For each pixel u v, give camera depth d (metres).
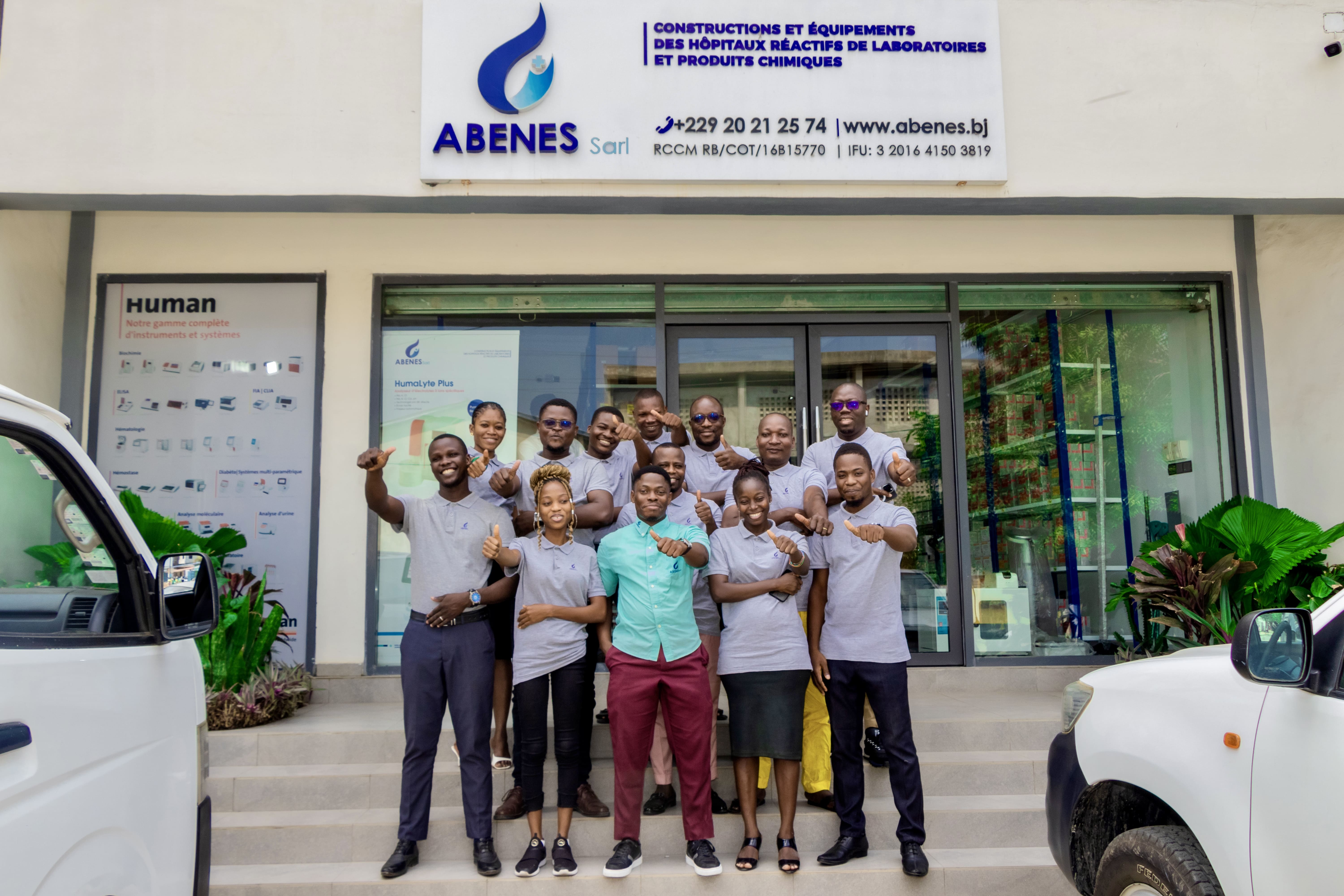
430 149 5.11
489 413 4.52
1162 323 6.64
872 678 3.99
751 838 3.99
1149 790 2.74
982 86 5.29
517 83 5.16
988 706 5.42
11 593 2.51
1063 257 6.56
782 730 3.91
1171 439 6.61
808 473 4.60
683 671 3.92
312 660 6.04
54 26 5.11
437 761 4.73
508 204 5.27
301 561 6.13
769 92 5.23
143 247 6.26
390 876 3.95
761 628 3.96
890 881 3.97
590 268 6.41
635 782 3.95
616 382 6.40
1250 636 2.35
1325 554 5.27
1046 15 5.39
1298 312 6.34
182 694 2.56
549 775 4.53
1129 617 6.44
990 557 6.41
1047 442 6.54
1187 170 5.32
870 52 5.27
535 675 4.00
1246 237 6.57
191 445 6.20
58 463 2.38
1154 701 2.82
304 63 5.16
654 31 5.22
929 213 5.49
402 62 5.19
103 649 2.25
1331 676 2.26
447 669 4.05
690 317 6.44
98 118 5.07
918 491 6.43
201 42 5.14
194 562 2.62
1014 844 4.38
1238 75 5.39
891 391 6.48
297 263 6.32
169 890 2.43
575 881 3.93
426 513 4.16
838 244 6.50
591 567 4.19
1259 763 2.37
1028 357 6.59
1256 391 6.44
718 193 5.23
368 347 6.29
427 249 6.38
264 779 4.59
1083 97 5.35
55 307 6.06
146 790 2.33
